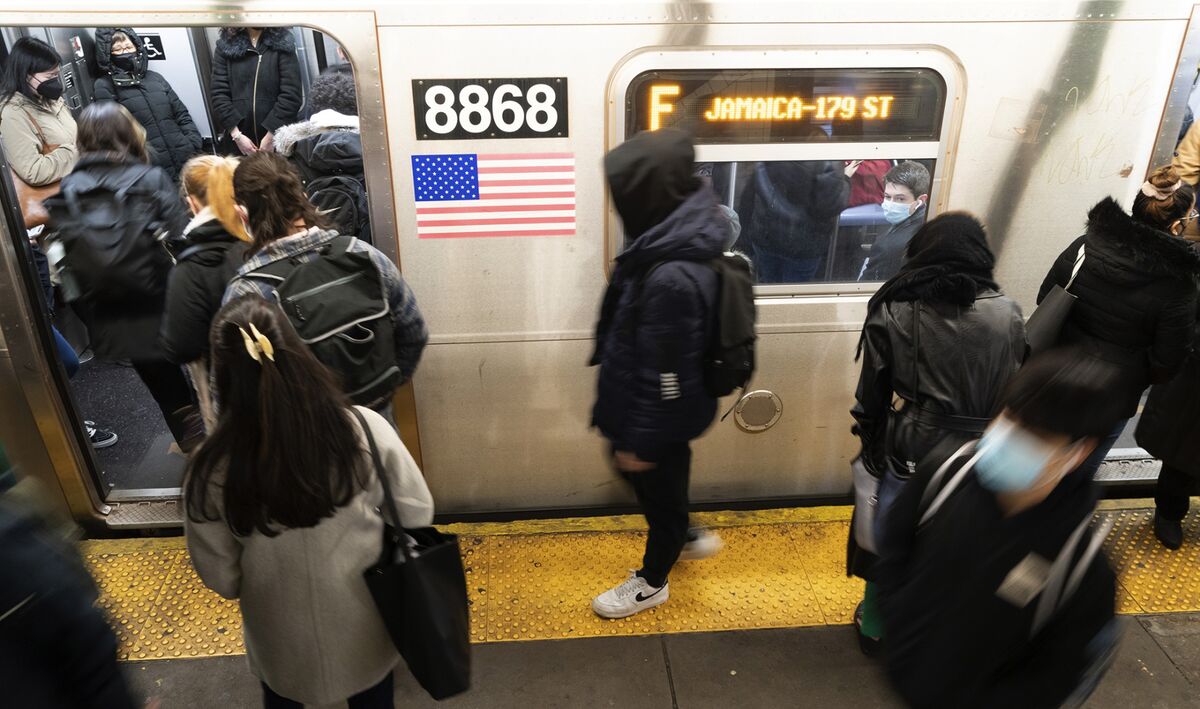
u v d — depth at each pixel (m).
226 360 1.50
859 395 2.38
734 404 3.16
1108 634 1.40
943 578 1.42
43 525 1.32
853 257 2.95
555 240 2.83
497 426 3.14
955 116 2.74
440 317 2.93
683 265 2.05
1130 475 3.52
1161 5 2.63
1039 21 2.63
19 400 3.03
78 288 3.15
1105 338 2.64
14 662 1.19
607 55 2.60
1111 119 2.78
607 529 3.30
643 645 2.76
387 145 2.67
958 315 2.16
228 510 1.55
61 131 3.96
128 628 2.84
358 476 1.61
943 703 1.43
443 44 2.55
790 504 3.42
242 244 2.60
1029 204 2.89
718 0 2.55
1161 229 2.62
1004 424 1.39
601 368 2.31
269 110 5.00
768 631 2.81
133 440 4.16
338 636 1.72
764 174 2.78
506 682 2.61
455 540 1.77
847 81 2.67
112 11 2.47
